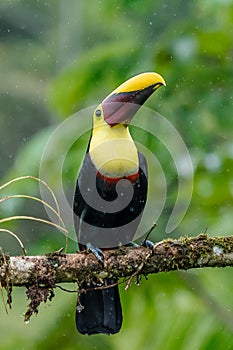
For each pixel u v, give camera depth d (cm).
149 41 1318
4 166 2042
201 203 1214
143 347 1157
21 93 2086
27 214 1630
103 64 1269
